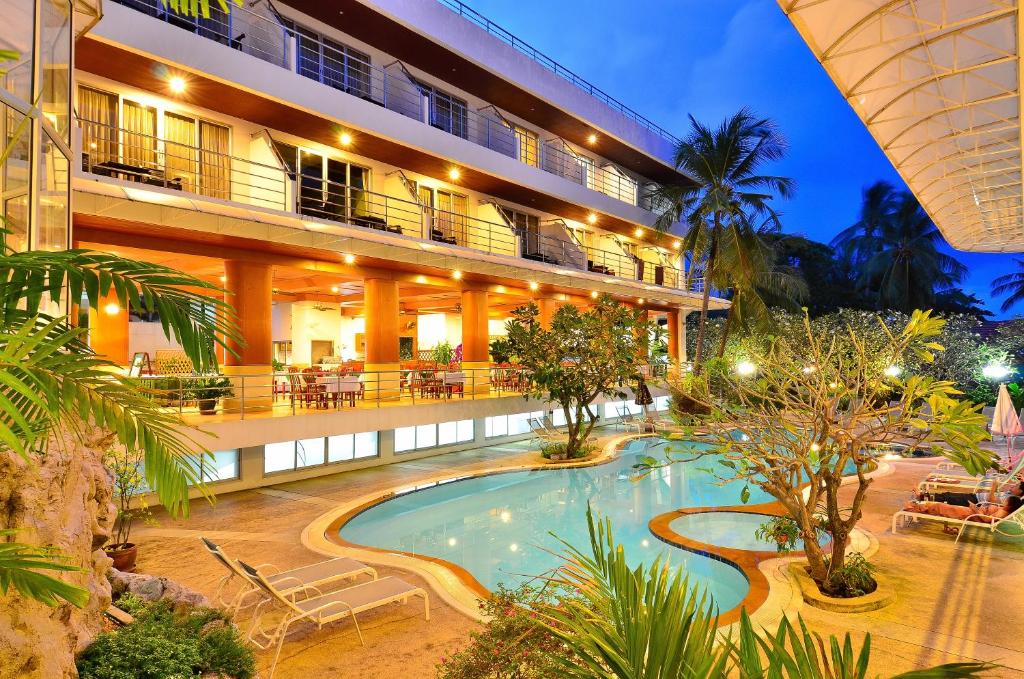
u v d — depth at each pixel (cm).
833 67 795
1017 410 2191
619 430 2378
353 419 1450
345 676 536
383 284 1808
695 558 923
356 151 1872
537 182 2339
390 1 1786
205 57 1358
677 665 212
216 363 263
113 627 505
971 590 712
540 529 1116
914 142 1039
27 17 493
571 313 1762
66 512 390
